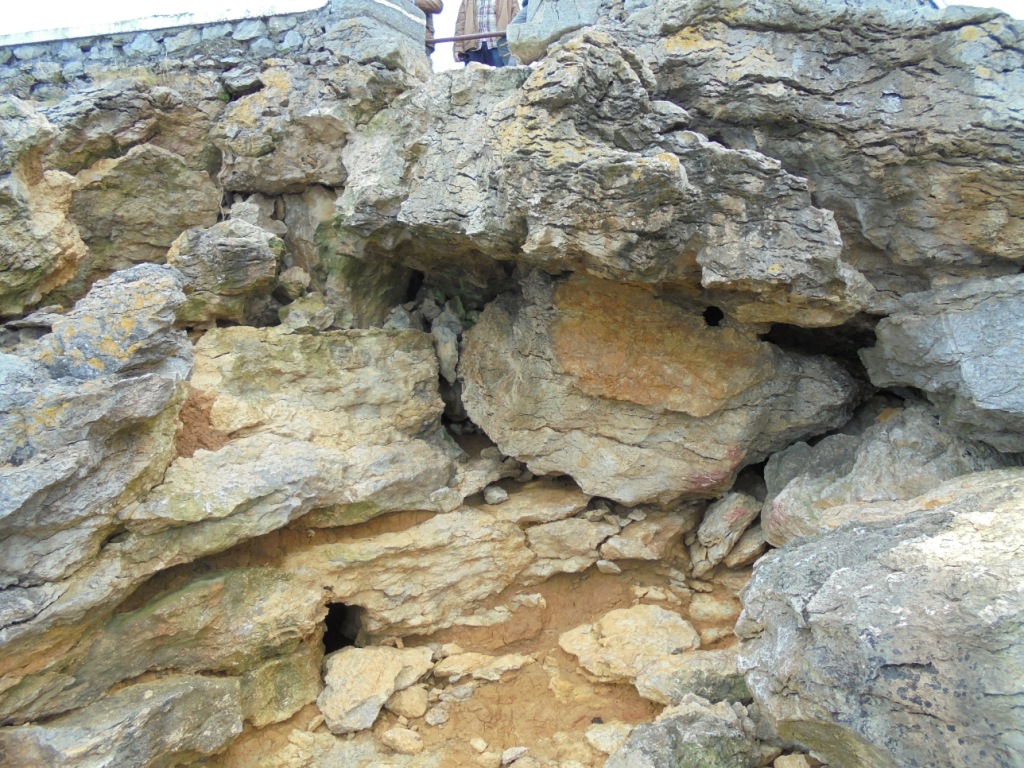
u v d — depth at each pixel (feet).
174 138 27.14
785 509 22.52
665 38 20.77
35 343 20.12
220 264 24.07
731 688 21.93
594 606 26.68
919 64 19.45
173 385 20.04
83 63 29.01
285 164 26.99
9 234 21.35
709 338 23.56
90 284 26.55
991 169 18.95
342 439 24.82
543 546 26.61
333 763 22.02
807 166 21.22
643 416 25.17
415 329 27.66
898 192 20.35
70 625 18.81
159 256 27.53
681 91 20.98
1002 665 12.98
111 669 20.04
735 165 18.52
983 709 12.94
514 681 24.64
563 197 18.83
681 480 25.25
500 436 26.63
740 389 23.71
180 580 21.81
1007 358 19.22
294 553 24.03
